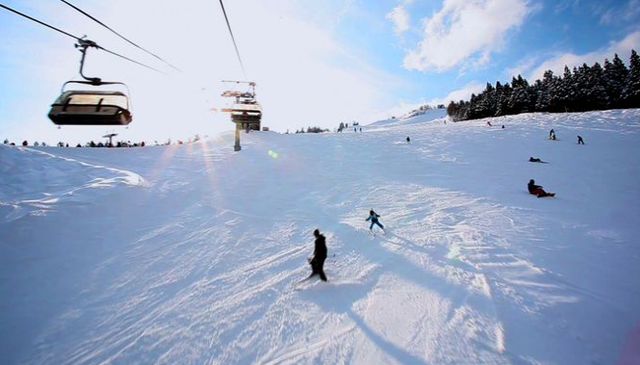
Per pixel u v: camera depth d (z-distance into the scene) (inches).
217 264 382.6
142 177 823.1
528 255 343.9
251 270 362.0
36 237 419.5
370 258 367.9
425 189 730.8
